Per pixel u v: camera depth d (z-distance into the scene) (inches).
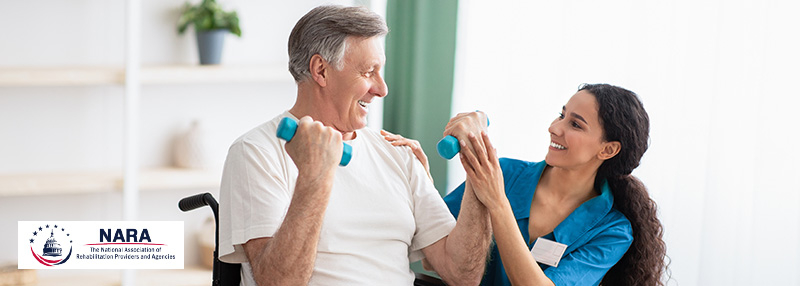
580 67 97.3
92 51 118.3
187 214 125.7
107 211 122.6
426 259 70.7
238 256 61.1
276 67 120.6
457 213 80.0
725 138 83.0
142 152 123.0
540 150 103.6
